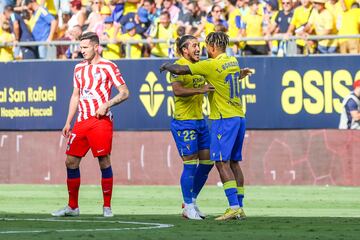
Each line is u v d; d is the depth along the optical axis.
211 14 54.03
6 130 56.03
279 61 52.41
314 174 52.03
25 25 58.09
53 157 55.31
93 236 22.55
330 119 51.94
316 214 34.53
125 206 39.41
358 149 51.44
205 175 31.31
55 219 30.03
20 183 55.75
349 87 51.72
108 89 31.97
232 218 29.34
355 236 22.83
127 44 54.75
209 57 30.30
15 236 22.56
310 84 52.12
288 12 53.44
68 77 55.09
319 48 52.94
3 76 56.09
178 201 42.34
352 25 52.91
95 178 54.38
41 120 55.50
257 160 52.66
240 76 30.20
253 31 53.97
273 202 41.56
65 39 57.81
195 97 30.97
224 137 29.17
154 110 53.94
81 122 31.88
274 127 52.50
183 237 22.34
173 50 54.03
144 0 55.59
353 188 50.03
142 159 54.12
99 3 56.72
